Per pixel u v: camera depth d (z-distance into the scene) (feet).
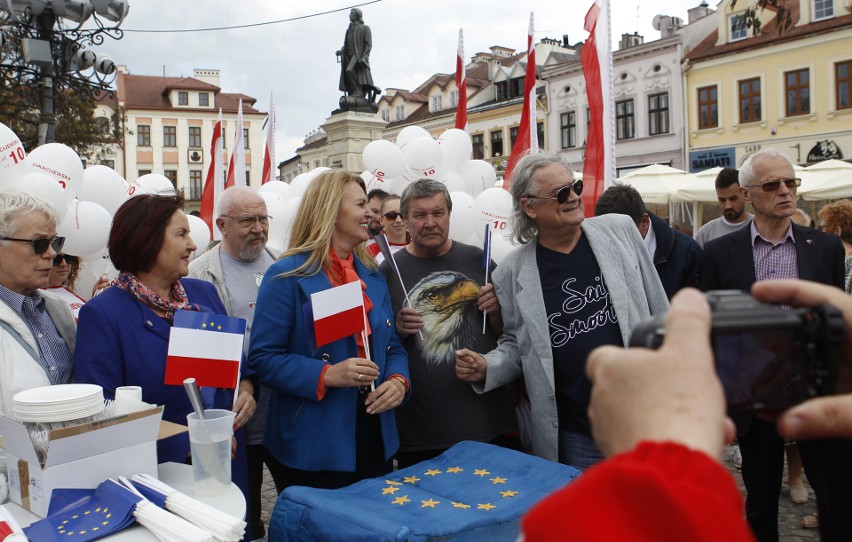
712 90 89.92
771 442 9.70
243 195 12.05
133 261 7.98
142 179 19.22
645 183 48.88
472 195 21.38
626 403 1.80
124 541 5.16
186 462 7.91
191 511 5.34
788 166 10.63
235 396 7.68
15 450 5.88
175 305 8.25
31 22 23.47
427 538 5.22
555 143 108.99
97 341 7.56
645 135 97.30
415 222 9.94
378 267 9.56
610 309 8.55
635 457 1.65
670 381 1.77
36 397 5.76
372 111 44.50
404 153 19.98
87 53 25.13
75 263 14.44
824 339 2.12
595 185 16.98
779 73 83.20
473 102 129.90
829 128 79.61
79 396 5.80
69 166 14.33
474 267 10.33
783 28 43.16
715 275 11.38
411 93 151.84
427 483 6.61
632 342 1.98
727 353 2.09
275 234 19.98
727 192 16.85
